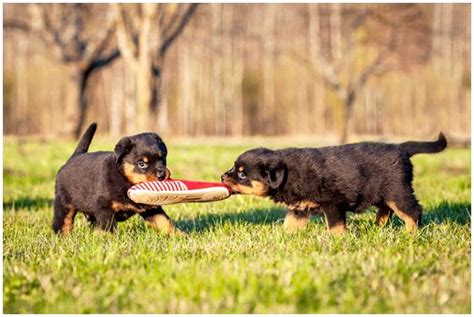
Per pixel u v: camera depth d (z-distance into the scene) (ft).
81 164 24.07
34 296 16.43
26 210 31.42
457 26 126.52
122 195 22.65
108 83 145.69
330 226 23.15
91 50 83.35
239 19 127.85
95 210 23.12
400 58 108.37
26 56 137.90
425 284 16.16
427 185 38.27
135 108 102.32
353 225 24.54
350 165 23.27
